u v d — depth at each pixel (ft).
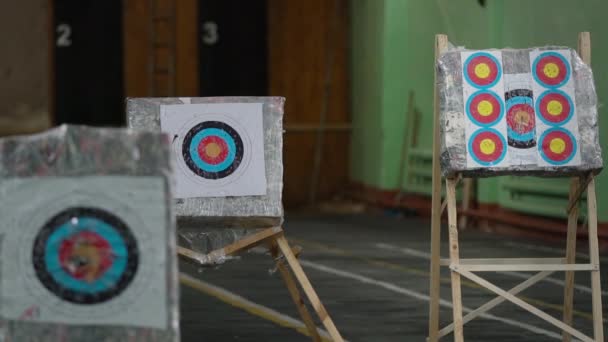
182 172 37.09
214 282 62.23
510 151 36.47
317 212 115.85
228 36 119.44
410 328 48.08
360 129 116.67
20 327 26.08
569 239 38.47
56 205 25.95
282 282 62.34
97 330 25.82
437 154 38.29
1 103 115.96
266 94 120.37
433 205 38.52
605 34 73.61
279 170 37.40
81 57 117.39
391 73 107.14
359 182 117.39
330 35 119.75
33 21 116.26
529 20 83.10
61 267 25.90
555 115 36.91
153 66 117.80
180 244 37.37
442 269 67.72
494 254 74.95
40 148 26.03
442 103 36.58
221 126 37.50
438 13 97.66
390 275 65.51
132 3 117.70
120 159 25.68
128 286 25.63
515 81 36.96
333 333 35.68
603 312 51.67
